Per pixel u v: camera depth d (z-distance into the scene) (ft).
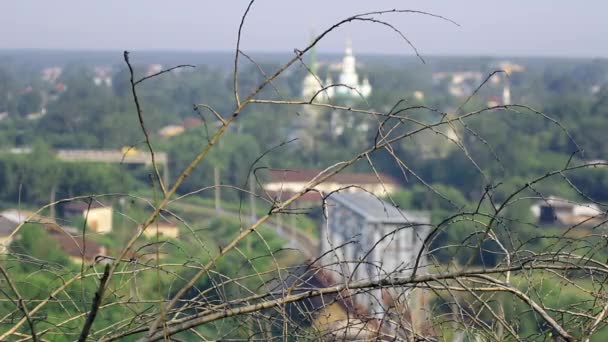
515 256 10.36
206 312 10.40
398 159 10.01
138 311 11.35
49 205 10.87
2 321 11.01
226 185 10.41
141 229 9.87
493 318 10.34
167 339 9.89
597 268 9.94
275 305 10.17
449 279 10.61
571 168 9.98
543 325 10.34
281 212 10.28
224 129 10.14
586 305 11.28
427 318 10.35
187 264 11.79
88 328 9.23
